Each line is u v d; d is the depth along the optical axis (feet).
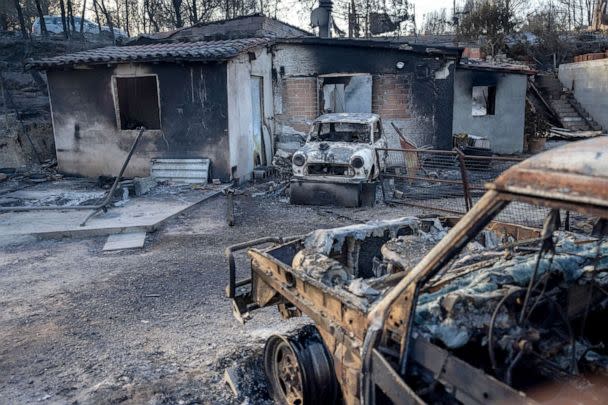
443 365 7.52
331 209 33.40
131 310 18.24
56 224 29.27
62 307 18.69
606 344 10.09
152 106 43.11
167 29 98.94
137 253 25.29
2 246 26.66
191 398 12.37
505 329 8.27
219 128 41.04
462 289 8.96
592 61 71.36
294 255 14.15
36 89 63.36
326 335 10.30
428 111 46.16
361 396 8.57
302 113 48.78
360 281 10.29
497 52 84.02
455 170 41.39
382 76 46.65
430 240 13.70
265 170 45.34
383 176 34.88
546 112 73.72
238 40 46.16
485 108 59.52
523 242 11.68
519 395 6.43
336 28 94.43
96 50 47.14
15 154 48.57
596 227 11.82
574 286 9.60
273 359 12.15
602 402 7.79
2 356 14.96
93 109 43.78
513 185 6.70
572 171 6.21
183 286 20.56
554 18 98.94
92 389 12.82
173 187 39.91
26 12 91.50
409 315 7.90
